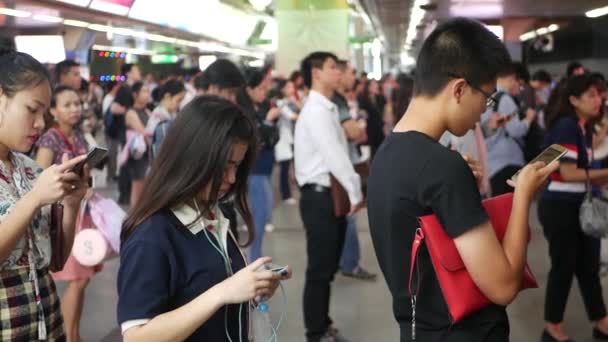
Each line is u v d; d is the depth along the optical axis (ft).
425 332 7.23
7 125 7.82
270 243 27.53
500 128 20.70
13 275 7.80
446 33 7.37
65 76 20.13
